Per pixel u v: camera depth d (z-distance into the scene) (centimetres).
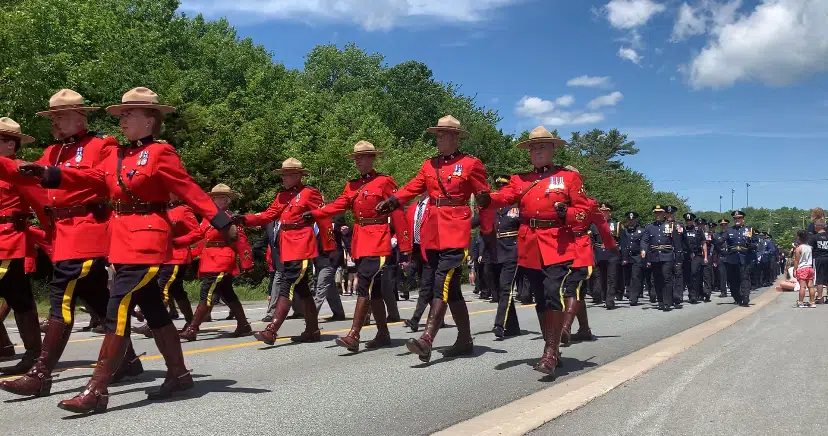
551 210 644
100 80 2362
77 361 730
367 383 611
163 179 497
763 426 458
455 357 760
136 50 3534
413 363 722
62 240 539
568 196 641
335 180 2867
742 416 484
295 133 3538
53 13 2580
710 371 651
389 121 6369
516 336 954
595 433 442
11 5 2044
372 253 802
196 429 447
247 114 3888
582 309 905
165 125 2234
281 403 528
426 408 521
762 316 1262
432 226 724
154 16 4531
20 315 640
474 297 1894
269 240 1218
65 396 544
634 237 1600
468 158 723
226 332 1034
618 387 581
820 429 451
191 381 554
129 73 2959
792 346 820
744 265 1634
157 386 584
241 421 470
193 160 2214
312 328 898
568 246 641
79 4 3306
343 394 564
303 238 853
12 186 630
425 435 446
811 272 1600
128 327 498
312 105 4422
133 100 502
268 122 2536
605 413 492
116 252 498
